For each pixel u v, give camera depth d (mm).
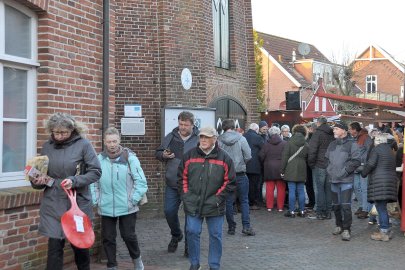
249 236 9773
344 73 48188
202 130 6617
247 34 15711
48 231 5500
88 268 6008
